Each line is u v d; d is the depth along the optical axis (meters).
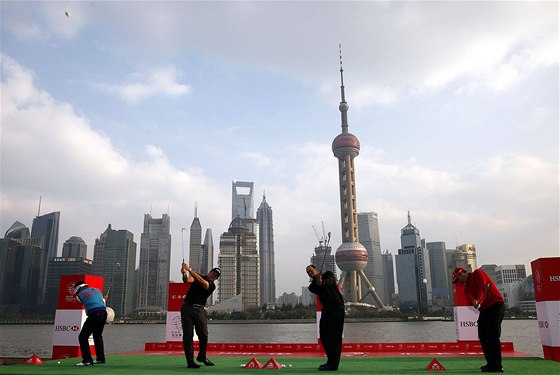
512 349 19.12
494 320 11.95
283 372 11.70
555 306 15.54
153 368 12.57
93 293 14.16
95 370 11.88
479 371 12.14
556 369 12.52
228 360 15.69
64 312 19.27
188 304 13.23
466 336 19.59
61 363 14.62
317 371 11.98
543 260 15.92
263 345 19.91
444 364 14.15
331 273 12.68
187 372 11.49
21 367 12.87
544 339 16.03
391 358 16.22
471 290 12.34
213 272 13.82
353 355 17.56
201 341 13.27
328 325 12.29
